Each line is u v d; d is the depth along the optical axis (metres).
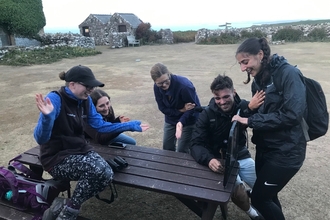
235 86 8.41
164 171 2.51
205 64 12.97
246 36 25.92
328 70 10.36
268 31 26.22
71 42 21.48
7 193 2.52
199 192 2.19
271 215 2.42
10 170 2.69
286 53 15.48
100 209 3.15
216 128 2.63
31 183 2.51
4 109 6.86
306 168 3.89
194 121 3.34
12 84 9.74
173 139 3.61
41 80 10.37
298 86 2.10
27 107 6.98
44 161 2.34
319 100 2.26
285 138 2.23
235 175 2.40
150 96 7.69
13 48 17.36
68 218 2.19
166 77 3.07
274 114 2.17
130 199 3.33
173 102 3.29
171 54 17.91
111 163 2.53
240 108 2.56
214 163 2.46
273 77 2.21
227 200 2.08
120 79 10.13
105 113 3.07
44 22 23.48
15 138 5.08
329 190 3.39
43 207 2.40
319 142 4.68
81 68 2.27
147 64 13.67
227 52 17.83
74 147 2.33
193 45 24.77
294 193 3.35
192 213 3.07
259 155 2.44
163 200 3.30
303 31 24.75
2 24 20.36
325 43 20.89
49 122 2.07
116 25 29.36
